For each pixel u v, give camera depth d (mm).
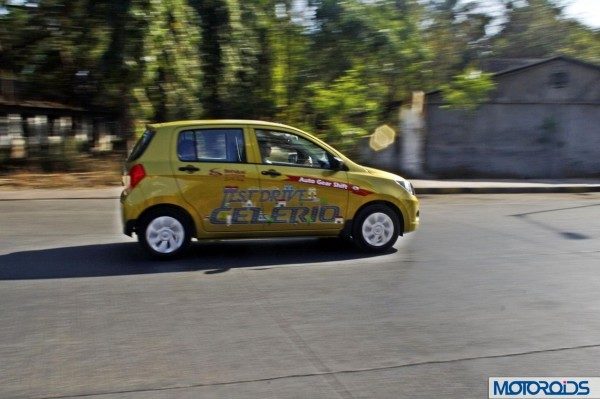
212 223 8578
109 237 10250
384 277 7906
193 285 7461
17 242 9828
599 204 15078
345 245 9695
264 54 18344
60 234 10492
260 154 8664
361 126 18031
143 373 5000
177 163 8477
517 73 19641
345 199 8898
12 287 7301
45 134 20156
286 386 4805
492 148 19797
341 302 6859
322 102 17328
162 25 15430
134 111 16641
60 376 4934
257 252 9203
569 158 20188
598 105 20016
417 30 18719
